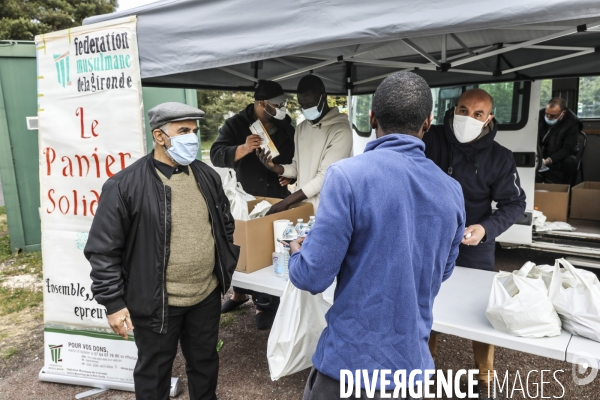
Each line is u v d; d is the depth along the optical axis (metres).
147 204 1.89
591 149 5.38
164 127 1.89
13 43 5.04
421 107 1.26
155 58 2.34
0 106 5.14
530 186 4.19
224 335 3.34
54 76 2.58
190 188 2.02
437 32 1.66
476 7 1.57
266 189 3.73
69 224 2.61
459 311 1.98
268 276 2.41
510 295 1.79
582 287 1.72
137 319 1.97
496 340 1.73
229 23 2.11
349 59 3.90
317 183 2.79
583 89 5.30
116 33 2.39
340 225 1.18
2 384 2.80
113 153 2.48
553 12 1.45
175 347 2.09
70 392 2.68
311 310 2.08
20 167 5.38
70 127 2.56
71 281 2.64
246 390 2.63
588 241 4.07
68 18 20.08
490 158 2.38
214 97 16.62
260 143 2.99
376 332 1.23
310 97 2.74
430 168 1.29
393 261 1.20
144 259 1.92
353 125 5.72
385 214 1.19
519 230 4.25
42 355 3.18
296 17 1.93
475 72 4.26
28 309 4.04
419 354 1.26
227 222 2.24
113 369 2.65
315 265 1.20
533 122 4.15
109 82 2.44
